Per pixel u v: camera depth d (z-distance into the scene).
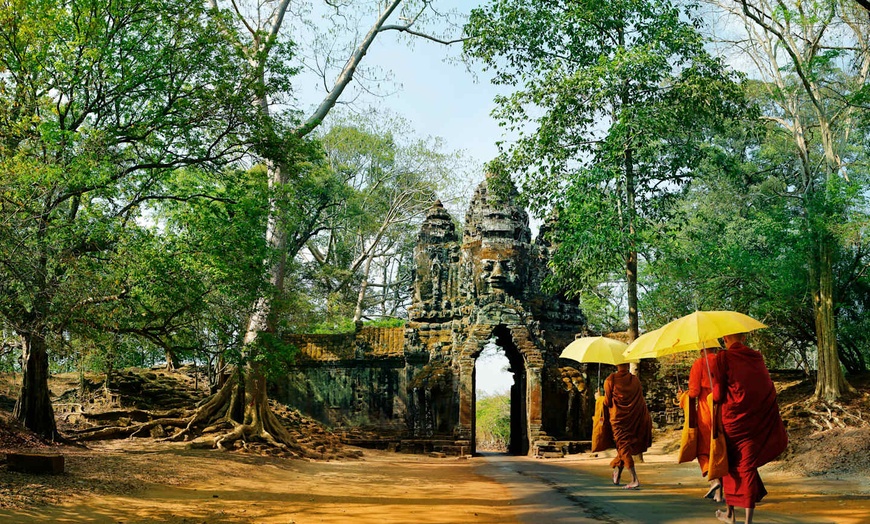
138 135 19.86
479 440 60.72
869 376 27.19
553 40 27.75
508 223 35.78
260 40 22.19
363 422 35.84
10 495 11.27
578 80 25.48
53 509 11.01
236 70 20.80
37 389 19.89
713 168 29.73
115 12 19.12
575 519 10.70
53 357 20.50
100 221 17.05
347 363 36.50
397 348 36.47
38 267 15.37
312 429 31.48
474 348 33.94
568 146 27.14
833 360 24.27
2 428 18.28
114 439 23.73
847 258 27.72
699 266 27.89
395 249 56.91
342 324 48.16
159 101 20.36
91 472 14.59
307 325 38.62
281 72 21.89
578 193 25.38
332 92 29.98
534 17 27.42
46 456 13.52
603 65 24.95
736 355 9.22
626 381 14.59
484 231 35.81
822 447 19.27
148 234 18.66
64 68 17.64
